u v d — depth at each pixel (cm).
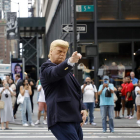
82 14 1920
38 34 5656
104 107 1102
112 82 1902
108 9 1925
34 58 5612
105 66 1933
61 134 351
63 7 2627
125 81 1573
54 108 350
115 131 1150
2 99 1197
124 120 1485
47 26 4469
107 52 1936
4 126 1295
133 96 1554
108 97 1094
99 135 1048
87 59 1941
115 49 1939
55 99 350
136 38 1930
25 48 5644
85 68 1939
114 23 1923
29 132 1120
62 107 349
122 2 1933
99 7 1925
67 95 353
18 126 1296
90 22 1919
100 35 1923
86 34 1919
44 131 1144
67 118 348
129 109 1566
